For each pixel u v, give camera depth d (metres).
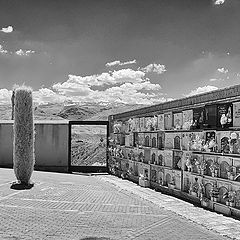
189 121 12.97
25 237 7.98
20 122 15.73
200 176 12.12
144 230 8.83
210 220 9.84
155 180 15.91
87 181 18.44
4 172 20.20
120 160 21.00
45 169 23.56
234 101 10.62
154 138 16.28
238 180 10.26
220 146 11.12
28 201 12.20
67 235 8.22
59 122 23.69
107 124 23.50
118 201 12.76
